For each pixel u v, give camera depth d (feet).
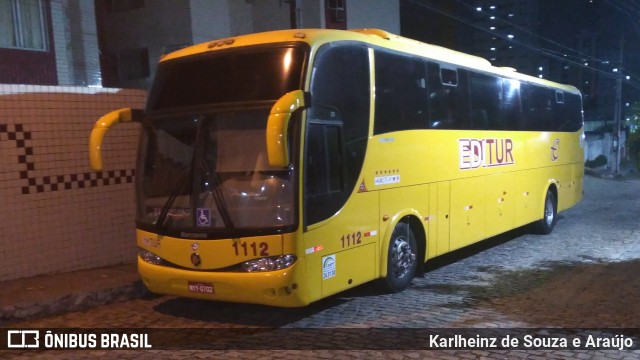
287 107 17.88
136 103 29.68
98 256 28.22
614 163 119.55
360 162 22.54
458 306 23.82
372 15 81.20
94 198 28.04
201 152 20.15
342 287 21.59
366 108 22.99
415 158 26.35
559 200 45.57
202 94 20.95
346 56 22.12
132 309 23.62
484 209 33.09
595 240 40.40
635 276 29.17
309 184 19.69
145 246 21.49
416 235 27.25
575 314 22.71
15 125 25.08
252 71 20.48
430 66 27.94
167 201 20.67
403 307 23.67
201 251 19.83
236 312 23.12
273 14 69.36
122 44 64.44
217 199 19.72
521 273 30.07
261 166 19.44
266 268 19.10
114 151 28.81
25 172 25.45
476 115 32.27
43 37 38.24
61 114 26.66
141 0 63.10
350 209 21.91
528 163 39.34
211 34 62.64
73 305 23.17
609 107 165.07
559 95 45.96
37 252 25.95
